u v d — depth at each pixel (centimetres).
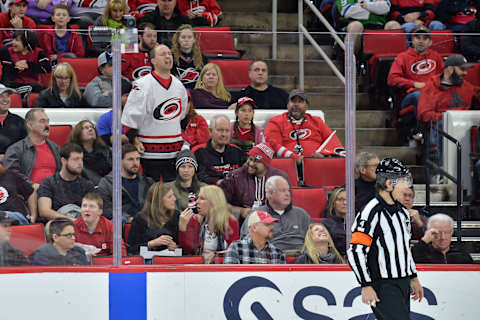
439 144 1806
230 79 1734
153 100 1675
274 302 1642
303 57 1795
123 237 1656
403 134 1814
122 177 1664
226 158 1703
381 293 1422
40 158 1659
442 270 1698
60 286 1603
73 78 1680
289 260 1688
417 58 1825
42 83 1681
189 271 1628
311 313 1647
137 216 1664
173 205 1675
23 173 1652
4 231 1630
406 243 1433
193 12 2955
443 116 1812
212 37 1733
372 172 1719
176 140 1688
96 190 1664
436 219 1752
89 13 2727
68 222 1648
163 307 1619
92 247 1647
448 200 1772
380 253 1419
